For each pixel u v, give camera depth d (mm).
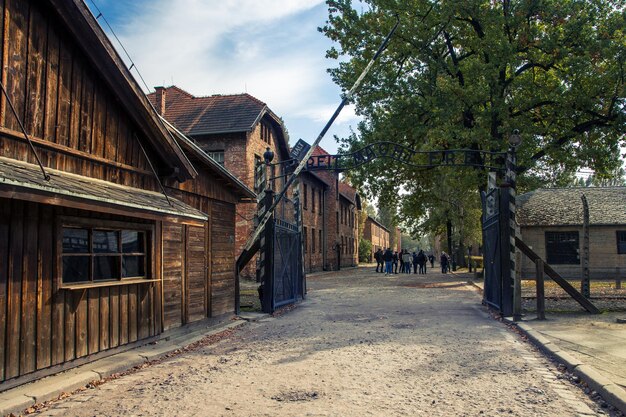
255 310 14164
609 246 29234
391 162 25141
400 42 24250
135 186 8727
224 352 8539
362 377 6543
